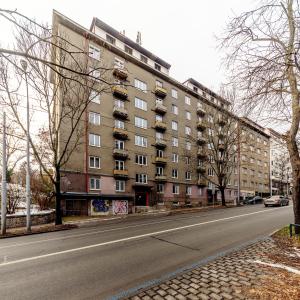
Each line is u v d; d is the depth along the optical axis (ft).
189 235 32.30
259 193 169.27
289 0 20.72
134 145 92.02
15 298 14.10
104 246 26.86
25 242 32.35
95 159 78.95
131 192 88.07
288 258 19.08
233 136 100.78
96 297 13.83
